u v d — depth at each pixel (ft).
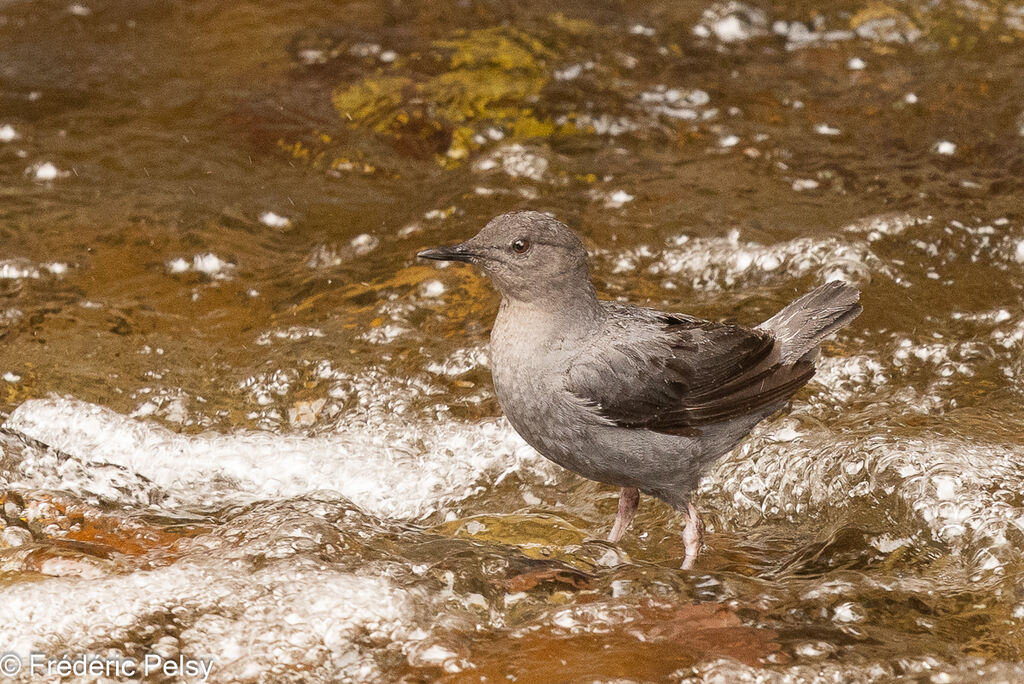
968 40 54.80
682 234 43.04
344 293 40.40
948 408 33.81
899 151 47.37
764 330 29.91
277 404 35.06
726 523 31.35
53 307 39.01
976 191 44.45
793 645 25.26
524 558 28.99
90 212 44.27
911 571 28.07
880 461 30.83
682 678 24.35
